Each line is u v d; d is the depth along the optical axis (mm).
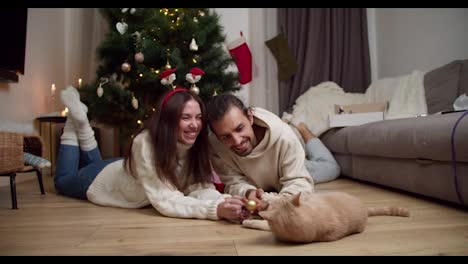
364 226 893
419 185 1429
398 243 790
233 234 907
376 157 1801
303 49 3207
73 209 1331
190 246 801
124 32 2326
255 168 1317
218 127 1126
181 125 1168
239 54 2721
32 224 1069
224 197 1149
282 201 822
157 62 2377
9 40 1987
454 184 1208
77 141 1760
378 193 1605
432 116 1422
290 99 3197
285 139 1241
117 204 1363
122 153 2914
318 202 841
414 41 2807
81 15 3191
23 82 2377
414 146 1390
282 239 807
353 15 3217
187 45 2449
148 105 2457
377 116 2250
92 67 3193
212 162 1417
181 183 1321
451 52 2430
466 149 1116
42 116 2438
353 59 3213
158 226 1017
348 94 2910
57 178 1704
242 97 2979
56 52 2939
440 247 754
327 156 2158
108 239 876
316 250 750
